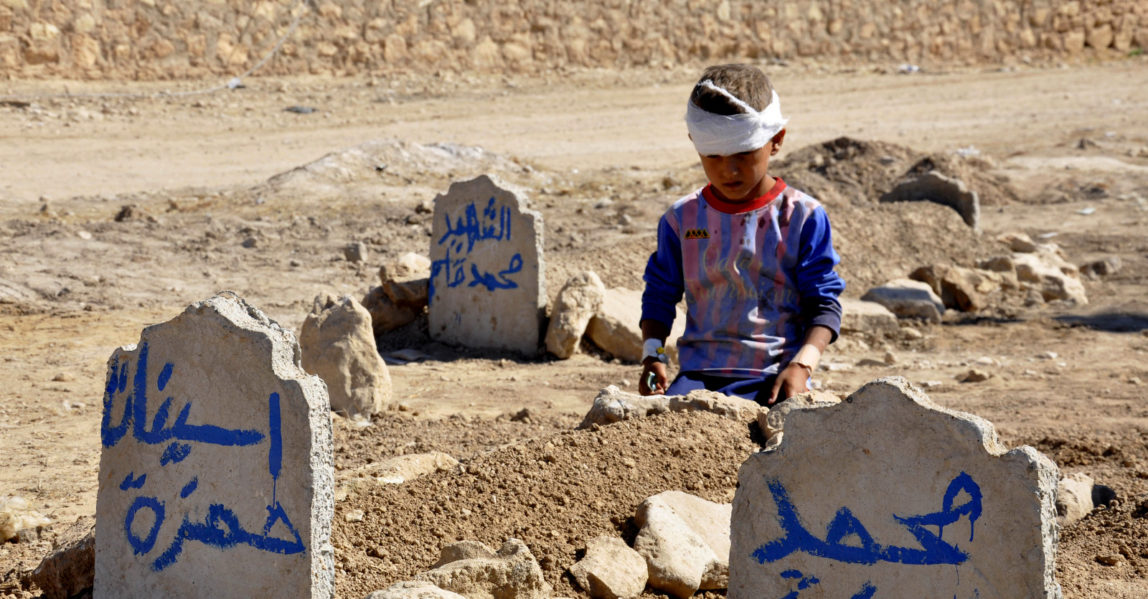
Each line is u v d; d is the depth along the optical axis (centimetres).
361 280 958
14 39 1727
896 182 1272
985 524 248
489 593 312
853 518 263
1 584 361
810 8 2514
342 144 1563
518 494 374
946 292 977
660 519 351
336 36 2039
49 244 995
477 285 786
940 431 253
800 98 2081
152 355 303
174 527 300
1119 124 1838
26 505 426
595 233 1102
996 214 1285
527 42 2225
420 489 381
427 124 1723
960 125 1842
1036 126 1830
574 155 1570
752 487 274
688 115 355
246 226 1091
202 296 886
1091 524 434
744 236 372
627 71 2300
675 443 398
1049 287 1005
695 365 395
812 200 374
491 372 720
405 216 1164
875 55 2581
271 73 1975
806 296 377
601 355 779
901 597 259
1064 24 2733
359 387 582
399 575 332
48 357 705
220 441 292
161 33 1870
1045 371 732
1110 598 359
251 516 288
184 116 1684
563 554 347
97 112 1645
